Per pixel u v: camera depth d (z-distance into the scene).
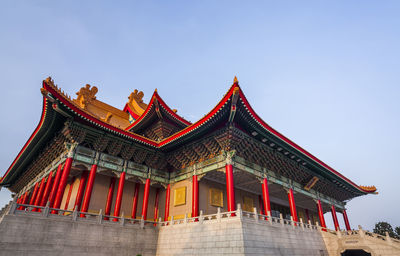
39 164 32.84
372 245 26.08
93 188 26.09
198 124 24.25
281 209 40.34
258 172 27.88
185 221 22.64
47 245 17.64
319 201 38.81
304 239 25.42
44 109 23.03
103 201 26.38
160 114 30.81
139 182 29.67
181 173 29.05
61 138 25.64
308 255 24.45
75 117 23.47
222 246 18.48
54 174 28.06
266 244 19.50
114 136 26.28
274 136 26.73
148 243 23.41
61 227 18.81
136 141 27.33
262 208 35.03
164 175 30.34
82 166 25.70
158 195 30.92
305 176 35.84
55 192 23.34
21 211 17.62
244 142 25.81
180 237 22.12
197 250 20.09
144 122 32.84
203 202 26.95
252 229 18.91
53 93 21.09
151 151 29.11
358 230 29.05
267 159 29.42
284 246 21.56
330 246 28.73
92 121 23.86
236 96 20.16
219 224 19.52
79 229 19.67
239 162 25.62
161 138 31.81
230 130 23.61
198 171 26.89
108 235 21.09
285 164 31.75
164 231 24.19
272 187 32.34
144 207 27.06
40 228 17.78
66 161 23.16
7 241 16.08
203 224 20.73
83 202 25.06
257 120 23.70
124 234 22.16
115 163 26.55
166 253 22.56
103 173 27.28
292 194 32.03
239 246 17.44
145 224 24.67
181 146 28.55
